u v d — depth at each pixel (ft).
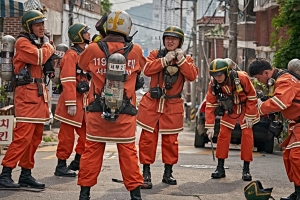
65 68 26.76
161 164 34.14
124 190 24.68
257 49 92.17
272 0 79.92
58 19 84.53
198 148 46.93
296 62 22.02
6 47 23.95
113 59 19.11
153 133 26.17
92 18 113.19
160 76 26.11
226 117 28.63
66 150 28.09
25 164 24.61
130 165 20.44
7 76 24.03
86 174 20.49
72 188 25.21
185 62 25.13
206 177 29.09
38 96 24.13
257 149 45.65
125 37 20.43
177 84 26.22
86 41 27.22
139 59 20.67
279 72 22.66
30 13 23.70
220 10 95.76
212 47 143.43
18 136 23.85
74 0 89.56
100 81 20.12
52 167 31.63
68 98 26.71
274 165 35.17
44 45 23.99
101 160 20.74
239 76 27.48
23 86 23.99
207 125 28.58
